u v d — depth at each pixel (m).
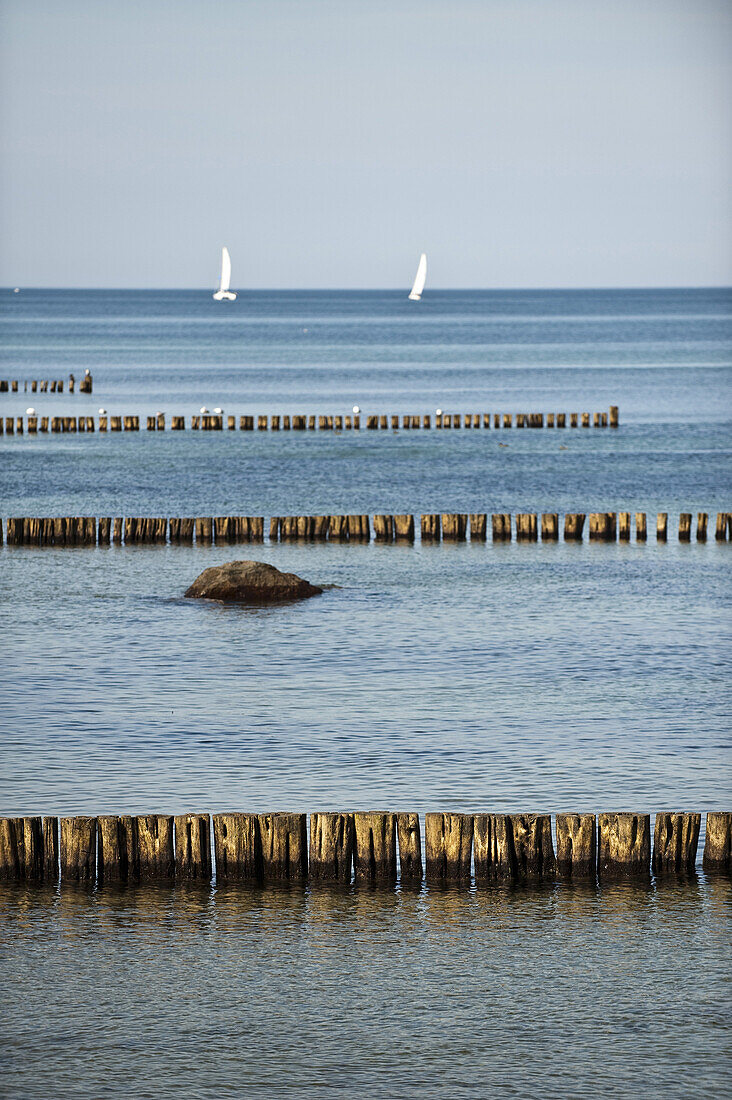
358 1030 54.38
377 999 56.84
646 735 95.69
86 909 65.75
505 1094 50.00
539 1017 55.44
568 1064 52.00
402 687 109.19
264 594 144.38
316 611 138.88
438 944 61.91
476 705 103.75
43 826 69.81
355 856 70.00
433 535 185.62
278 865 69.81
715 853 71.19
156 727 97.50
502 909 65.81
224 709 102.31
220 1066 51.75
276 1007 56.09
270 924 64.00
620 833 70.25
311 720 99.38
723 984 58.28
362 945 61.81
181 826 69.56
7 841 69.38
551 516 186.00
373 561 169.25
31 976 58.69
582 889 68.38
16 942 61.94
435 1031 54.34
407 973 59.09
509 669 115.38
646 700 105.31
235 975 58.84
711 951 61.31
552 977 58.81
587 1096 49.91
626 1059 52.34
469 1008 56.16
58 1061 52.03
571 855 70.25
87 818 69.00
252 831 69.56
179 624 132.50
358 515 185.75
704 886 68.75
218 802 81.44
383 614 137.50
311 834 69.81
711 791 83.56
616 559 171.00
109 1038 53.69
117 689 108.19
